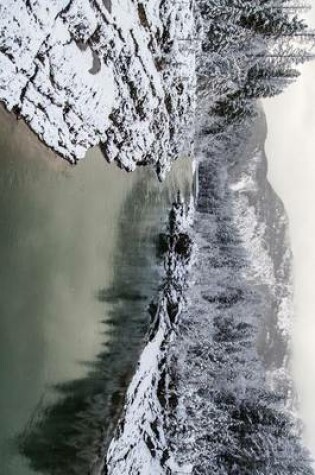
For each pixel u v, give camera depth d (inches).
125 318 809.5
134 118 832.3
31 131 575.5
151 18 855.7
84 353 680.4
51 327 612.4
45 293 605.3
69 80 626.5
